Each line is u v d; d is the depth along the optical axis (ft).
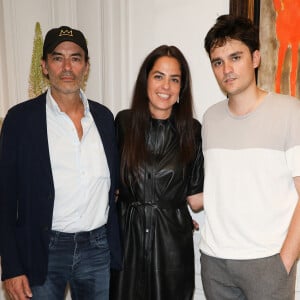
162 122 5.54
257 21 6.68
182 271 5.44
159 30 7.39
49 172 4.85
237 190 4.72
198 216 7.61
